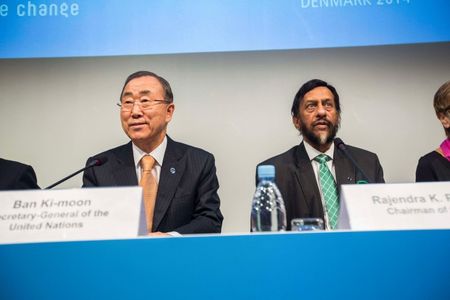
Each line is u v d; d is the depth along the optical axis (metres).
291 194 2.78
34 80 2.93
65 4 2.91
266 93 2.93
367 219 1.37
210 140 2.91
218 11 2.90
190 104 2.93
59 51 2.92
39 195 1.41
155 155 2.70
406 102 2.91
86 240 1.31
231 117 2.93
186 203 2.56
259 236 1.30
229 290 1.29
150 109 2.74
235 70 2.93
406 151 2.88
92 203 1.39
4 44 2.90
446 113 2.88
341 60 2.94
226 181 2.88
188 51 2.91
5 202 1.40
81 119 2.92
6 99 2.92
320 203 2.75
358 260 1.30
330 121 2.86
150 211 2.55
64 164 2.89
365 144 2.88
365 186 1.42
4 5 2.90
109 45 2.92
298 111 2.90
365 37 2.91
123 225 1.36
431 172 2.84
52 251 1.31
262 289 1.29
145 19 2.91
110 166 2.67
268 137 2.91
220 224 2.55
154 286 1.29
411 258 1.30
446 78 2.90
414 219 1.37
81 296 1.30
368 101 2.92
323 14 2.90
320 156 2.83
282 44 2.90
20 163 2.88
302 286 1.29
